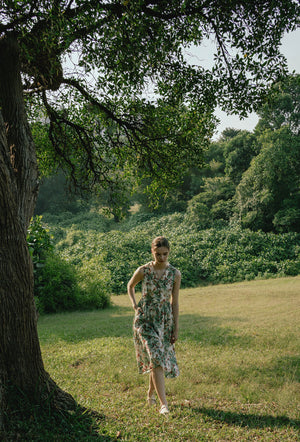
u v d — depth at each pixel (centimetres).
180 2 484
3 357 273
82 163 784
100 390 386
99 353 536
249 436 283
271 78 562
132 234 2809
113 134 762
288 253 2284
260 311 916
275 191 2627
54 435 257
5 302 272
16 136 347
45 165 814
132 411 329
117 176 816
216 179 3428
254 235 2428
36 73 483
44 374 299
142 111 675
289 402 345
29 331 286
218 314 914
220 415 323
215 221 2900
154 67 561
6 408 259
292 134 2742
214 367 450
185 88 592
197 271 2180
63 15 411
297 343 554
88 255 2347
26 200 338
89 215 4125
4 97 351
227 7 500
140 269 358
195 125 710
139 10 455
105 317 1011
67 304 1212
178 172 778
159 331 349
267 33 527
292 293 1211
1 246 270
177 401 359
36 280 1165
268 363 463
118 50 490
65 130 717
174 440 273
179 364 470
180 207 3716
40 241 1187
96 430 282
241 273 2067
